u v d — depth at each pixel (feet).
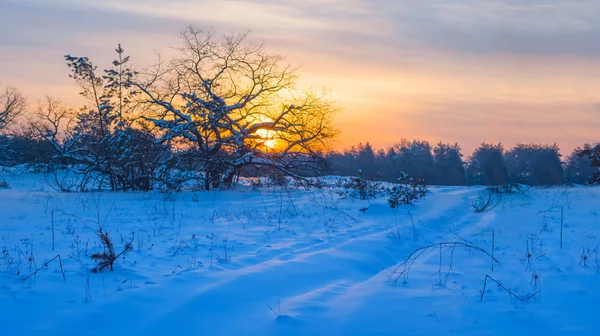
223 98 85.46
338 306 22.30
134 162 79.41
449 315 20.93
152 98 81.87
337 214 55.16
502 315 20.90
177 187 78.48
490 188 86.69
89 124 87.51
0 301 20.49
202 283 24.72
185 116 80.89
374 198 69.67
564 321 20.13
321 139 87.35
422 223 47.91
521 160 302.66
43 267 26.86
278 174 87.92
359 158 340.18
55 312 19.66
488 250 35.14
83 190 80.84
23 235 38.93
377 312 21.18
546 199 71.87
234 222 48.47
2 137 171.94
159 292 22.72
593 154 116.37
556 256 32.60
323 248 35.99
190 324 19.57
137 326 19.03
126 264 28.43
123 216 52.29
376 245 36.81
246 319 20.48
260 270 27.37
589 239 38.88
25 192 74.49
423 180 76.84
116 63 78.74
